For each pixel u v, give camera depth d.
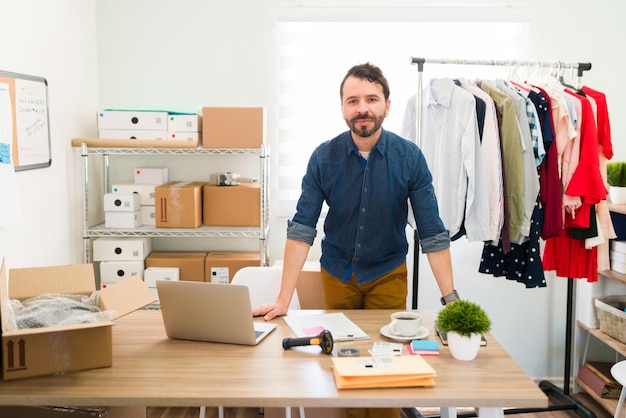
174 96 3.67
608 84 3.67
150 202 3.38
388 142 2.35
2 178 2.46
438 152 3.05
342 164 2.37
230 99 3.67
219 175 3.43
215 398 1.54
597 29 3.64
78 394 1.55
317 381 1.64
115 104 3.67
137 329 2.09
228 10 3.61
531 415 3.40
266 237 3.42
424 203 2.34
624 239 3.37
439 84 3.01
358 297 2.56
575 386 3.72
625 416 3.21
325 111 3.67
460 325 1.79
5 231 2.55
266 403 1.54
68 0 3.19
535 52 3.65
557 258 3.33
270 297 2.62
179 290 1.90
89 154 3.49
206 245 3.72
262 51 3.64
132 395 1.55
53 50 3.00
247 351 1.87
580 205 3.11
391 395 1.56
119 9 3.61
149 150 3.24
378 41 3.64
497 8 3.59
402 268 2.52
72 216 3.27
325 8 3.58
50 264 3.00
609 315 3.30
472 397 1.56
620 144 3.71
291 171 3.71
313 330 2.03
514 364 1.78
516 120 2.98
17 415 1.91
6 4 2.54
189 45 3.64
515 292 3.79
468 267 3.78
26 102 2.70
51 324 1.75
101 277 3.33
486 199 2.96
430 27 3.64
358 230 2.41
